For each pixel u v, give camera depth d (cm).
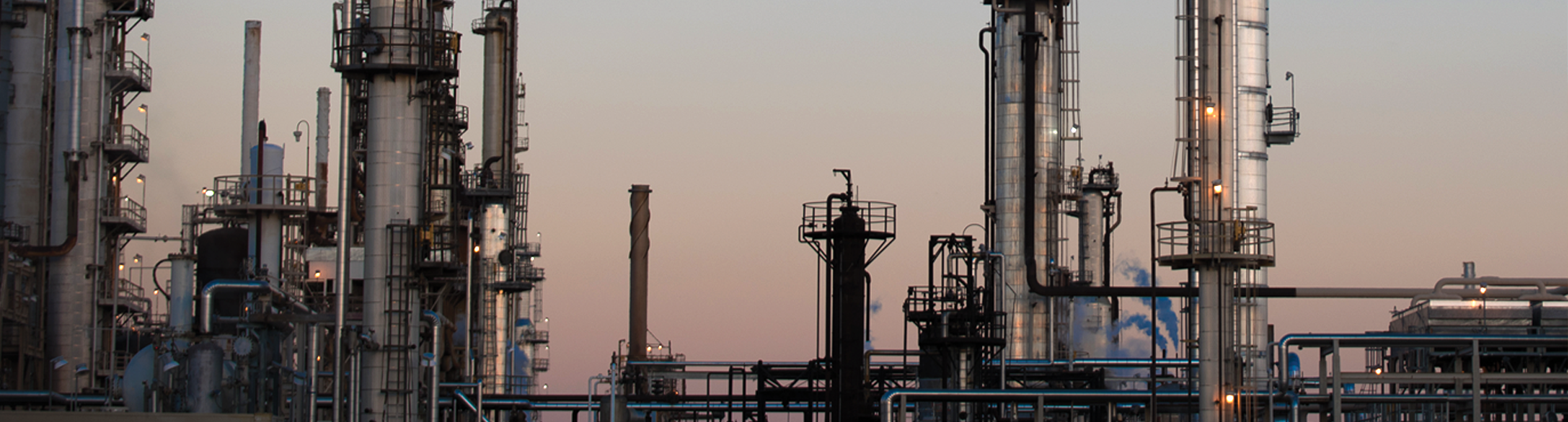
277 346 8012
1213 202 7319
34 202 10444
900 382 9412
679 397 9006
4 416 5697
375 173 7444
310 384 7612
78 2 10375
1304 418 7488
